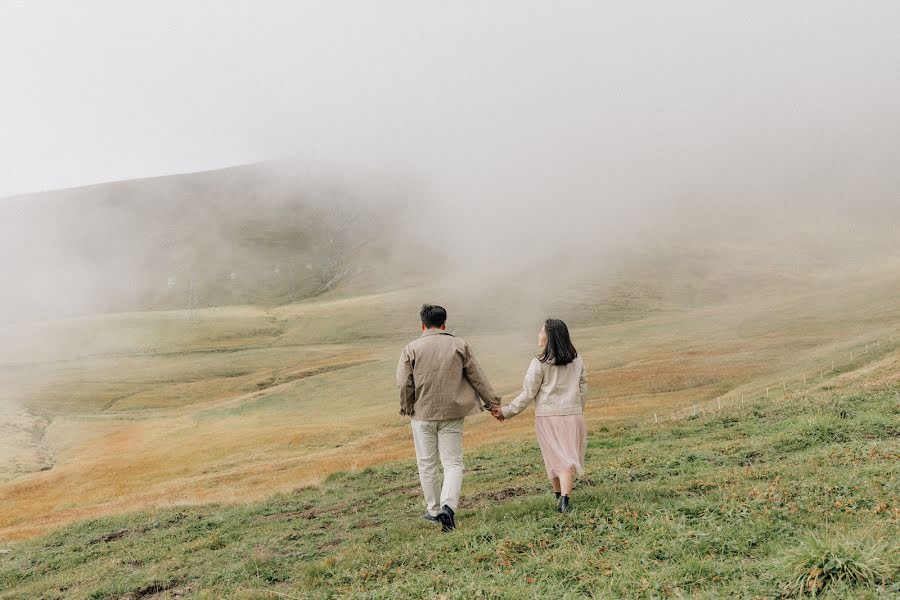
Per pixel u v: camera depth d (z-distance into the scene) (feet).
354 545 29.48
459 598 19.66
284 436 224.74
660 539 22.67
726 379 193.26
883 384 62.28
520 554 23.43
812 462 33.60
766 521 23.08
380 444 171.12
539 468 50.93
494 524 27.76
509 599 19.17
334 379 345.72
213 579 29.09
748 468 33.96
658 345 339.57
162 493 126.93
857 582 16.12
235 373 430.20
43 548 46.19
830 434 43.14
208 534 40.83
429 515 28.89
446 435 28.50
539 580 20.40
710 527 23.26
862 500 24.16
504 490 39.17
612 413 148.05
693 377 204.64
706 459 41.86
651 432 65.82
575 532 24.67
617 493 30.45
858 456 33.63
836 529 20.66
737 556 20.34
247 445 219.00
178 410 334.03
